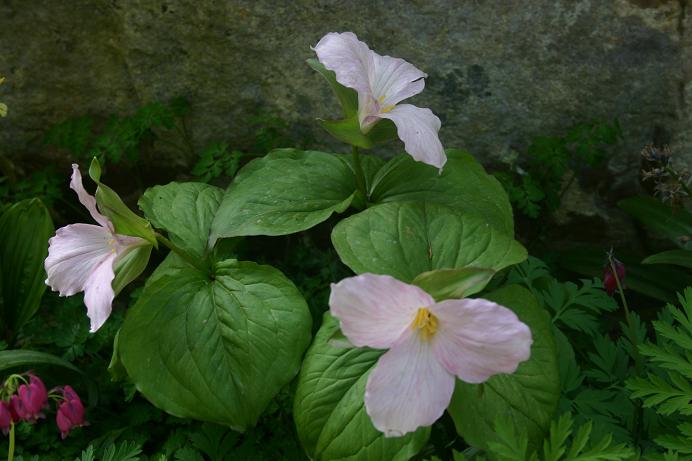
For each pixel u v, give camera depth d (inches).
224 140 28.9
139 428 23.1
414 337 16.4
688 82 26.3
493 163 28.1
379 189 23.3
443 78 27.0
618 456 17.1
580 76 26.6
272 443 22.1
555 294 23.1
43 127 29.2
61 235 19.9
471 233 20.4
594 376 22.1
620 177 27.8
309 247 28.5
